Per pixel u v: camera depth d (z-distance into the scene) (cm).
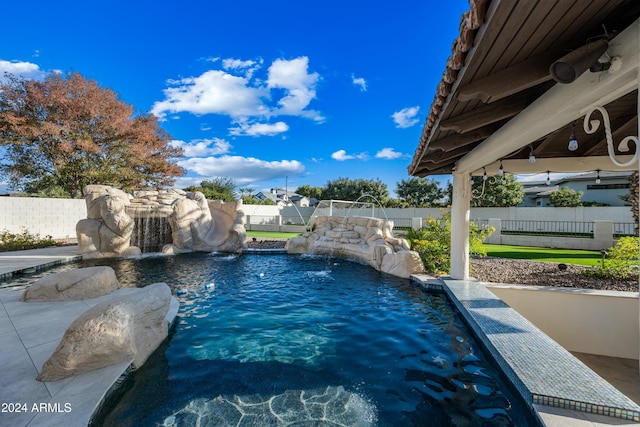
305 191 6206
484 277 820
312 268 1152
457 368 407
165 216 1515
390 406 328
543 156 696
